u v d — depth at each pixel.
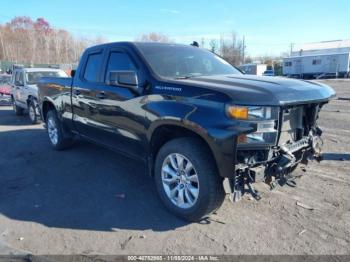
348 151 5.82
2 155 6.18
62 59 75.94
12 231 3.34
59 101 5.84
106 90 4.37
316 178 4.58
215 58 4.83
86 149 6.37
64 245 3.07
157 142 3.79
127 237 3.20
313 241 3.06
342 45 57.56
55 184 4.61
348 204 3.78
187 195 3.43
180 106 3.29
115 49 4.45
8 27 78.00
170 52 4.29
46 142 7.17
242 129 2.90
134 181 4.67
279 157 3.23
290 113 3.38
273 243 3.05
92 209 3.81
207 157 3.22
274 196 4.03
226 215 3.59
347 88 22.67
